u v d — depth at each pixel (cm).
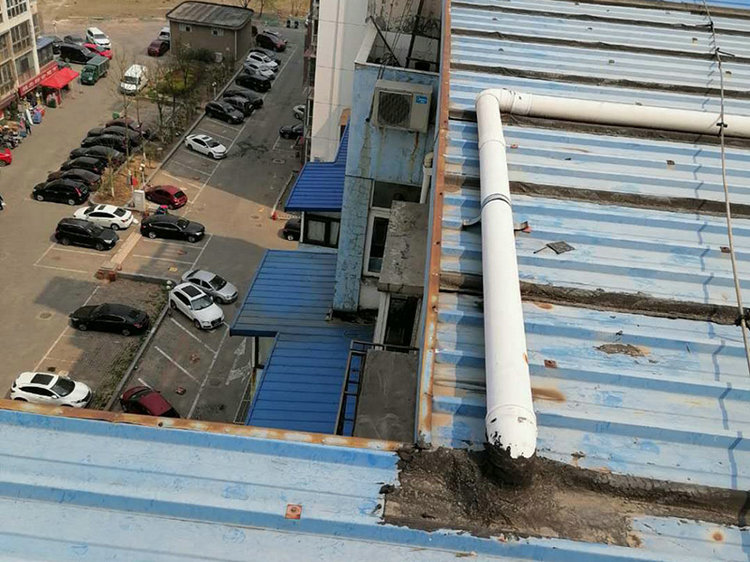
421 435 575
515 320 630
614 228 842
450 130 978
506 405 555
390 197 1556
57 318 2934
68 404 2478
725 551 535
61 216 3622
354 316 1739
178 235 3519
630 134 1007
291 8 7219
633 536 537
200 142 4359
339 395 1520
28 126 4353
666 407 634
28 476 540
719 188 907
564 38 1288
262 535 523
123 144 4206
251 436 570
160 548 511
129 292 3142
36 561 498
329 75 2928
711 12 1452
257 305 1786
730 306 736
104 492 533
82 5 6650
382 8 1700
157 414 2425
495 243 720
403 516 530
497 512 536
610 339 698
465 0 1404
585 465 580
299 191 2092
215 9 5756
